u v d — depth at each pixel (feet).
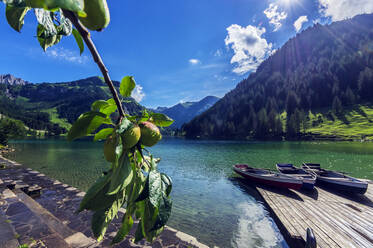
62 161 120.26
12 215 24.85
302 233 32.24
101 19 2.21
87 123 2.48
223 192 63.72
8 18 2.26
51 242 18.57
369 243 28.53
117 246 21.94
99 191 2.59
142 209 2.75
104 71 2.56
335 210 42.32
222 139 423.23
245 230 38.70
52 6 1.66
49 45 2.73
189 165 113.39
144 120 3.00
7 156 141.38
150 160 2.82
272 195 54.95
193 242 23.67
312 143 270.05
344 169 95.14
